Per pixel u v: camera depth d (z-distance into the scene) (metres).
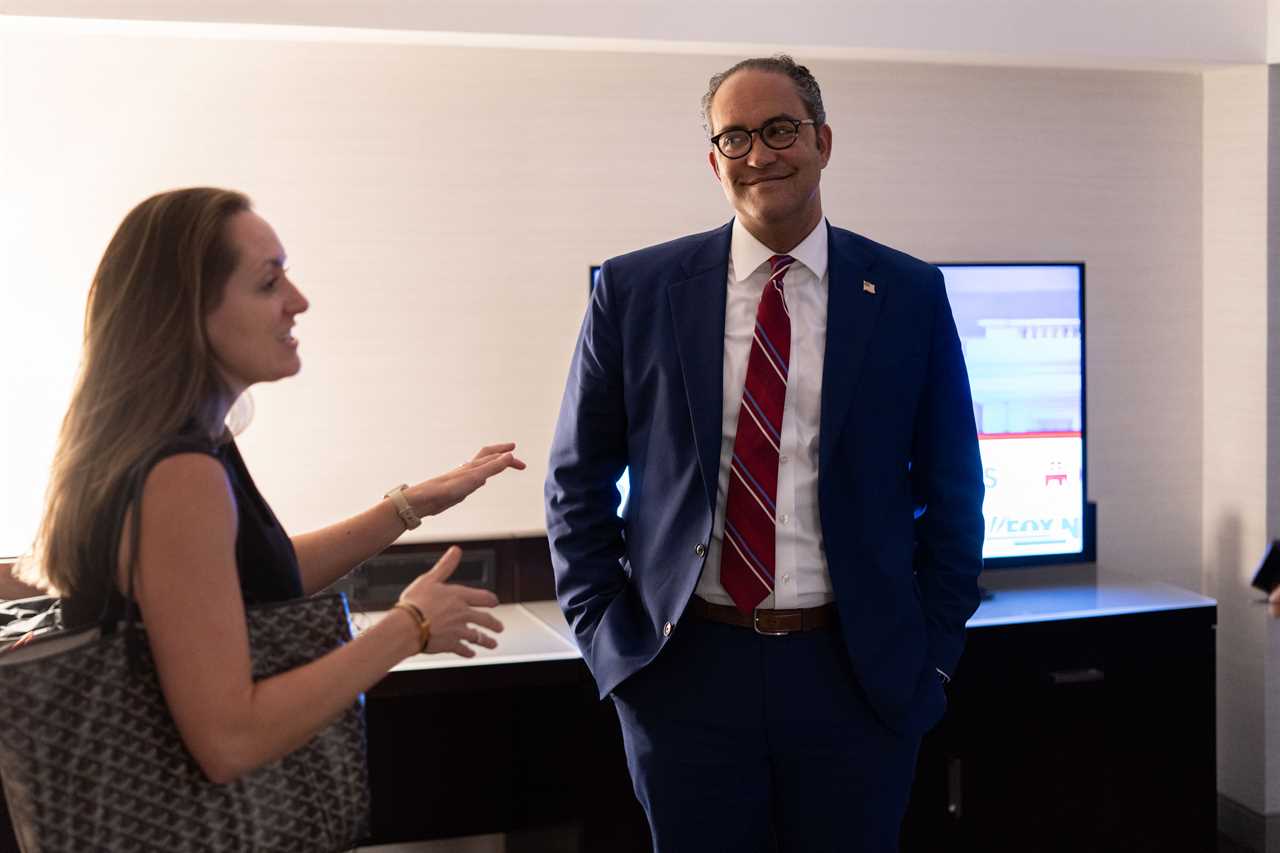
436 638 1.40
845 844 1.95
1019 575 3.42
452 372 3.14
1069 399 3.27
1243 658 3.43
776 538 1.91
